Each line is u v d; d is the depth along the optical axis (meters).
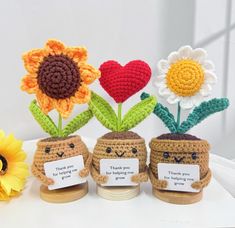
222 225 0.20
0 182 0.23
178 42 0.36
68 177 0.23
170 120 0.24
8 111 0.31
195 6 0.36
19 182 0.25
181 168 0.22
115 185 0.23
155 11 0.35
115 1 0.33
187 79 0.23
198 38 0.37
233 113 0.42
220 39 0.38
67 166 0.23
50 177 0.23
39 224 0.20
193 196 0.23
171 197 0.23
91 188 0.26
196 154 0.22
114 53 0.34
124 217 0.21
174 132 0.24
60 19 0.31
